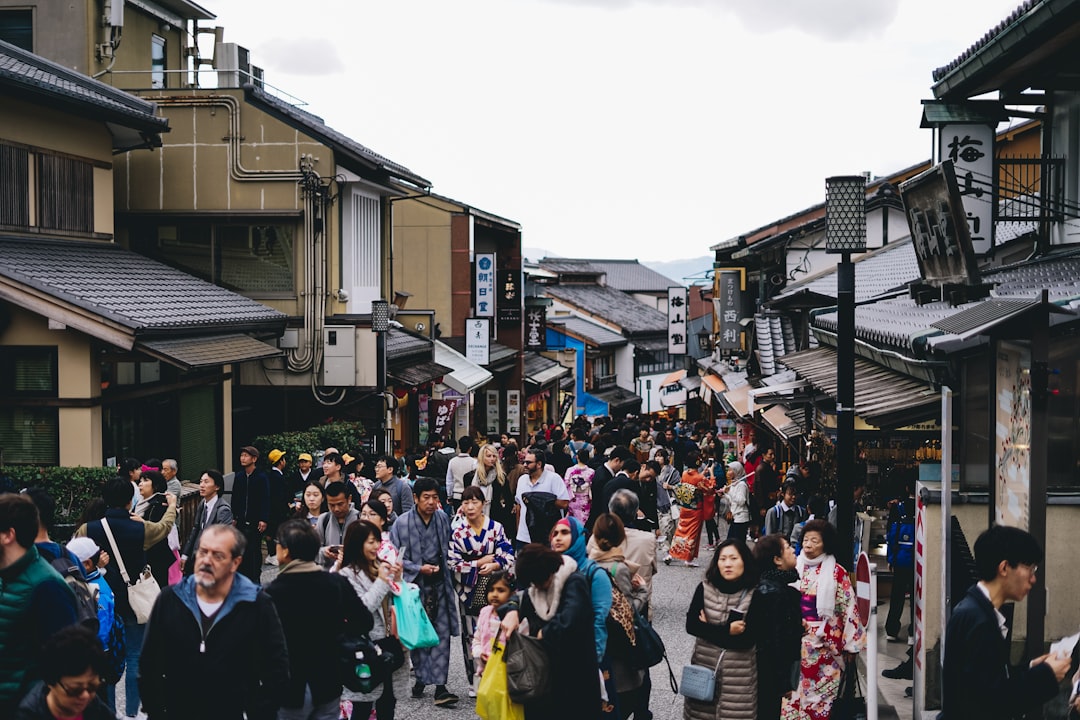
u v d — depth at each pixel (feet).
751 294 105.09
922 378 31.83
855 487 39.65
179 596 18.25
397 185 77.00
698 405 162.09
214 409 62.44
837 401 32.19
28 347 46.70
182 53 93.25
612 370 202.18
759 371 85.76
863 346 39.27
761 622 22.50
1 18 78.54
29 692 15.72
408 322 95.09
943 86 41.91
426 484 30.27
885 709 29.25
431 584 30.30
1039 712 22.49
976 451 28.27
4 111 50.88
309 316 70.03
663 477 57.67
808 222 90.53
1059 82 39.96
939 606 27.76
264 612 18.43
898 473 39.22
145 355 48.75
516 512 42.24
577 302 205.57
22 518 17.72
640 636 24.58
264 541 57.06
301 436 62.69
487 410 123.24
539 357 151.84
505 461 48.96
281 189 69.87
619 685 24.57
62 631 15.34
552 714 21.72
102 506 28.43
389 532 30.37
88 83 58.85
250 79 74.74
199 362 48.47
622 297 240.53
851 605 25.45
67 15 77.87
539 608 22.25
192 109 70.13
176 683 18.15
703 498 54.54
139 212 70.59
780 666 22.31
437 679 30.12
